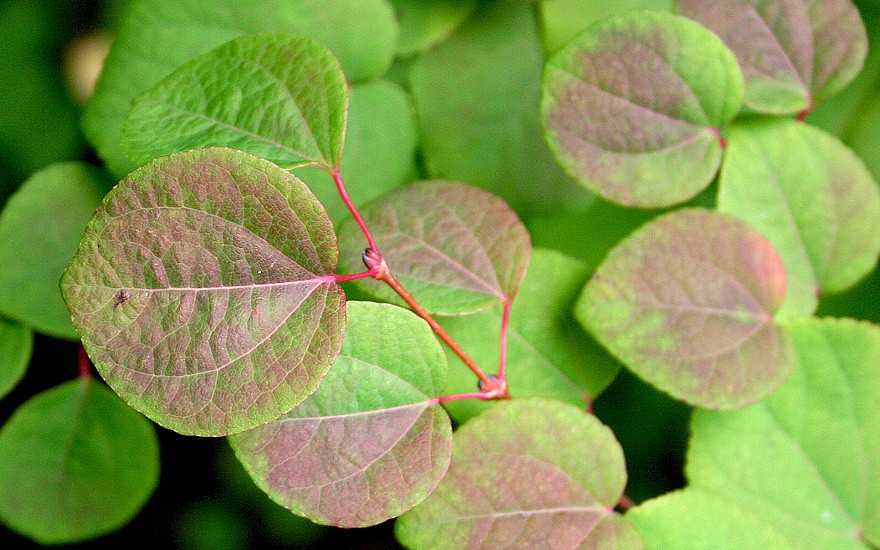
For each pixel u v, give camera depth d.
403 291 0.62
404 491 0.61
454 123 0.72
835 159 0.67
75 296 0.59
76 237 0.70
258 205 0.59
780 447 0.66
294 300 0.60
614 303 0.64
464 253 0.64
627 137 0.66
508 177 0.72
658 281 0.65
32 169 0.77
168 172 0.59
